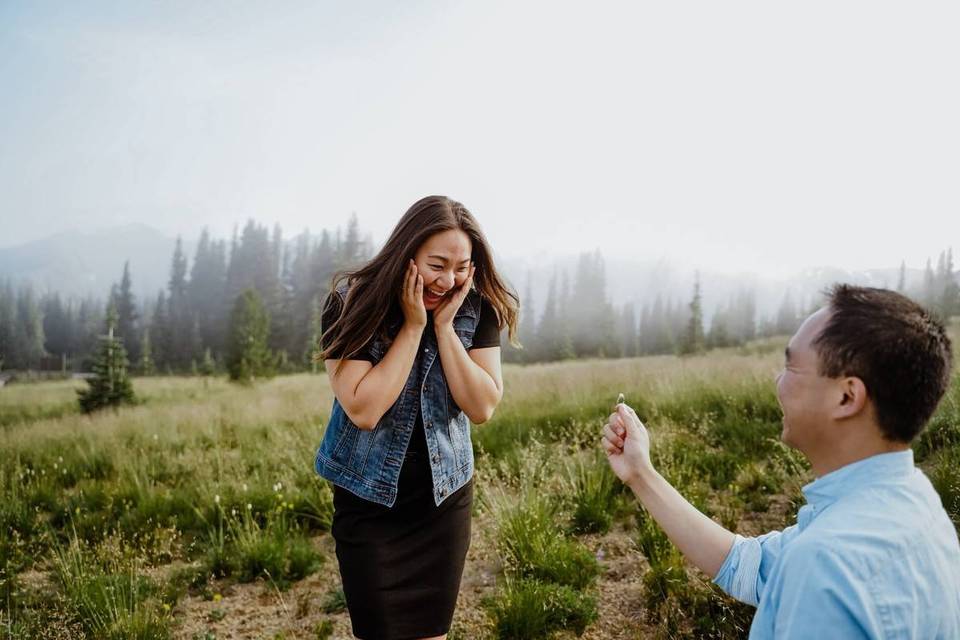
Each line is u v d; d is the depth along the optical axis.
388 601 2.15
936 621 1.02
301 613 3.89
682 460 5.34
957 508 3.68
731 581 1.43
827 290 1.21
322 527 5.27
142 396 28.62
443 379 2.28
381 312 2.14
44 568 4.83
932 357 1.06
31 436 11.27
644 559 3.94
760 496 4.62
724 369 9.86
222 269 163.50
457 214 2.20
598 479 4.95
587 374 11.80
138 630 3.54
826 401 1.14
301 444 7.22
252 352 37.09
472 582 4.02
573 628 3.37
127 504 5.82
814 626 0.96
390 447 2.21
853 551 0.99
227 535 5.10
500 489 4.87
